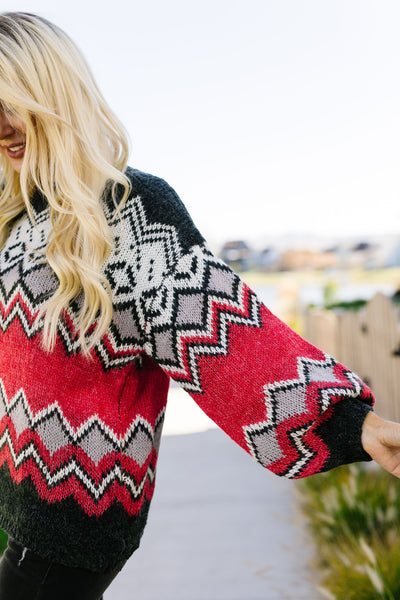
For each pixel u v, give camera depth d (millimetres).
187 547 2984
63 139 1308
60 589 1287
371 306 4426
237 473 4215
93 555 1294
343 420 1212
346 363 5211
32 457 1294
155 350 1304
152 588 2590
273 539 3025
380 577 2113
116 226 1328
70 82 1329
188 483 4035
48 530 1277
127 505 1346
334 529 2846
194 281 1274
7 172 1512
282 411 1217
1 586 1334
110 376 1328
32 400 1295
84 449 1289
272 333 1267
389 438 1159
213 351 1248
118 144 1431
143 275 1290
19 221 1499
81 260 1271
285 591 2488
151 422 1421
